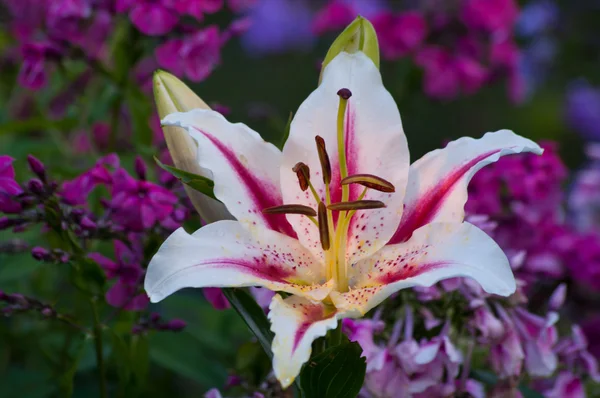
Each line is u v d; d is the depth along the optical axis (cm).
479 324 114
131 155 134
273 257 106
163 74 109
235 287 107
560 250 130
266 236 106
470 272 101
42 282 133
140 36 131
